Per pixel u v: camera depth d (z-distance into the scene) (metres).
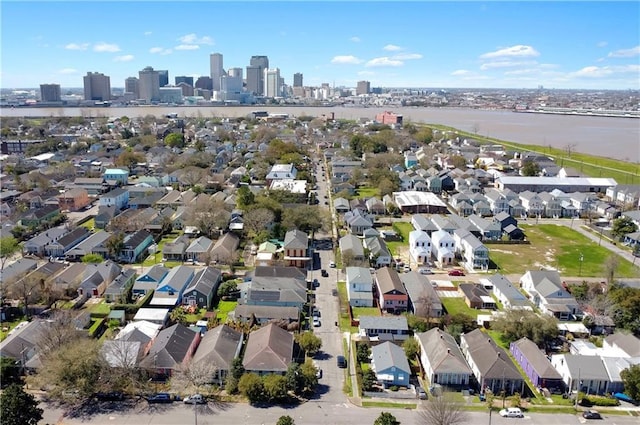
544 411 59.69
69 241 109.50
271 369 63.47
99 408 58.72
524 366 68.50
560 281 91.88
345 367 68.31
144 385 62.19
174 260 105.81
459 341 74.00
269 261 102.12
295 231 112.81
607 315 80.81
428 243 107.69
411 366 68.94
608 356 68.12
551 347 74.19
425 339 71.25
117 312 79.19
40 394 60.94
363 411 59.19
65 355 61.50
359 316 79.88
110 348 64.56
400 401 61.34
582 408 60.47
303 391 62.38
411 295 85.75
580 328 78.12
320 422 56.94
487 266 105.62
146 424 56.03
